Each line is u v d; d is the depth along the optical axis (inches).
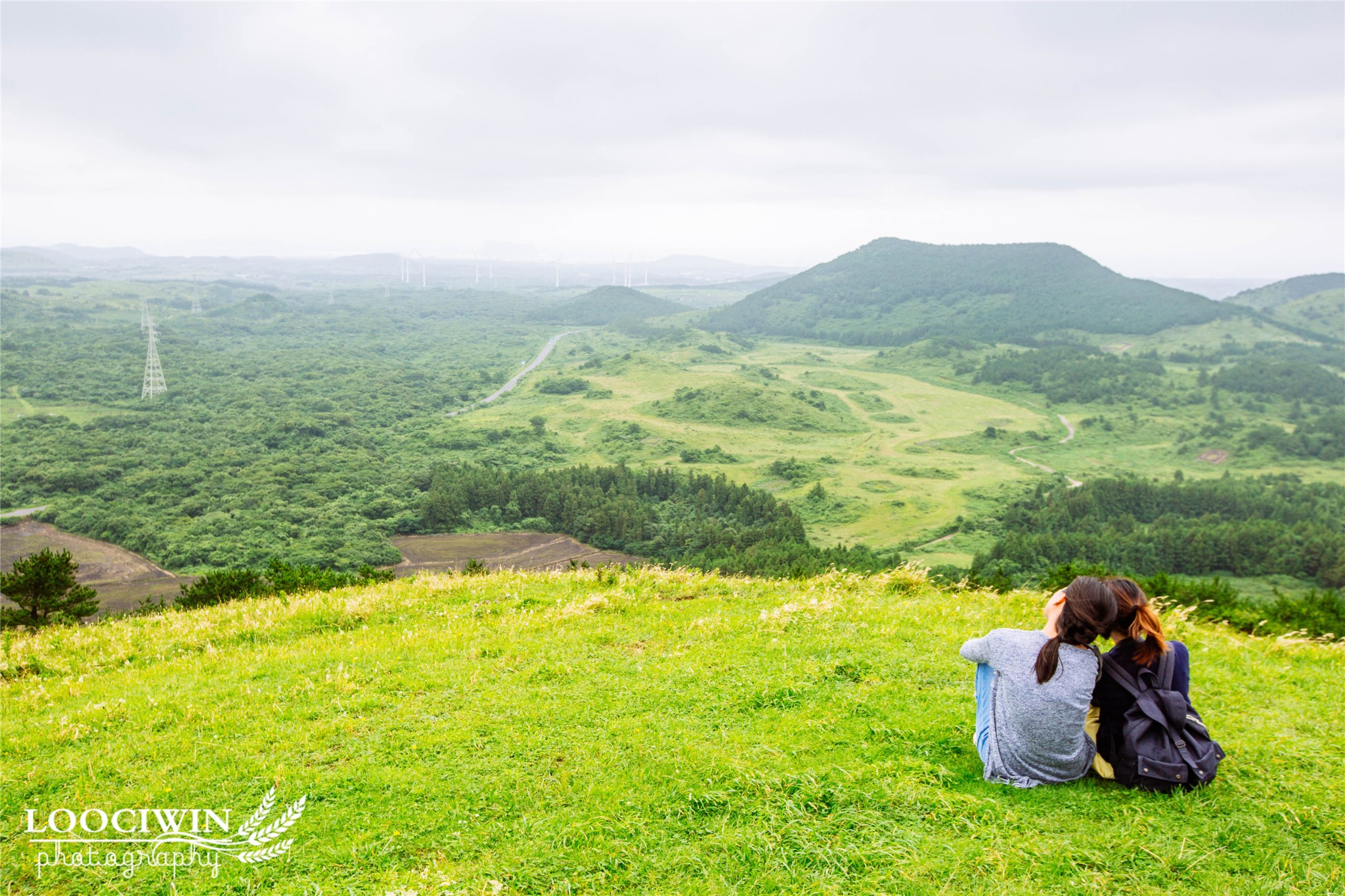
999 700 287.9
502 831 280.1
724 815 279.1
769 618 533.0
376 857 270.4
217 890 261.3
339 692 434.0
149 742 382.3
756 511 6899.6
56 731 405.7
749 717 368.8
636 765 320.8
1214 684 403.5
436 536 6353.3
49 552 936.9
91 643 640.4
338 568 5251.0
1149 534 6205.7
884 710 362.0
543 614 612.4
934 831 260.8
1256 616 681.6
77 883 269.7
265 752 361.7
